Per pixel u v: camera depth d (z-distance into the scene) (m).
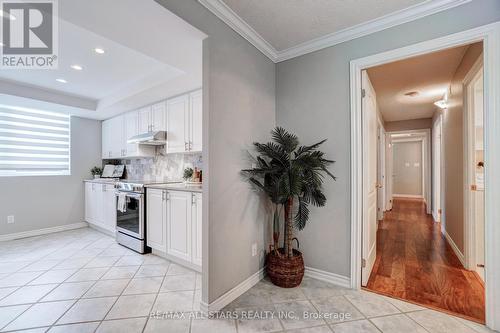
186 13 1.58
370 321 1.67
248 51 2.19
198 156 3.50
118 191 3.44
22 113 3.81
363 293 2.04
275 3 1.77
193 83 2.78
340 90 2.20
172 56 2.07
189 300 1.96
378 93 3.78
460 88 2.76
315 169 2.20
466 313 1.77
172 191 2.68
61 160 4.24
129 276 2.39
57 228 4.12
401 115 5.37
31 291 2.11
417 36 1.84
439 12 1.76
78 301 1.95
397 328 1.60
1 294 2.06
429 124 5.57
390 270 2.53
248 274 2.18
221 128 1.89
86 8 1.44
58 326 1.64
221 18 1.85
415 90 3.65
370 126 2.50
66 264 2.70
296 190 1.94
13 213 3.68
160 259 2.85
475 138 2.52
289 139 2.14
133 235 3.13
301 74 2.43
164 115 3.41
